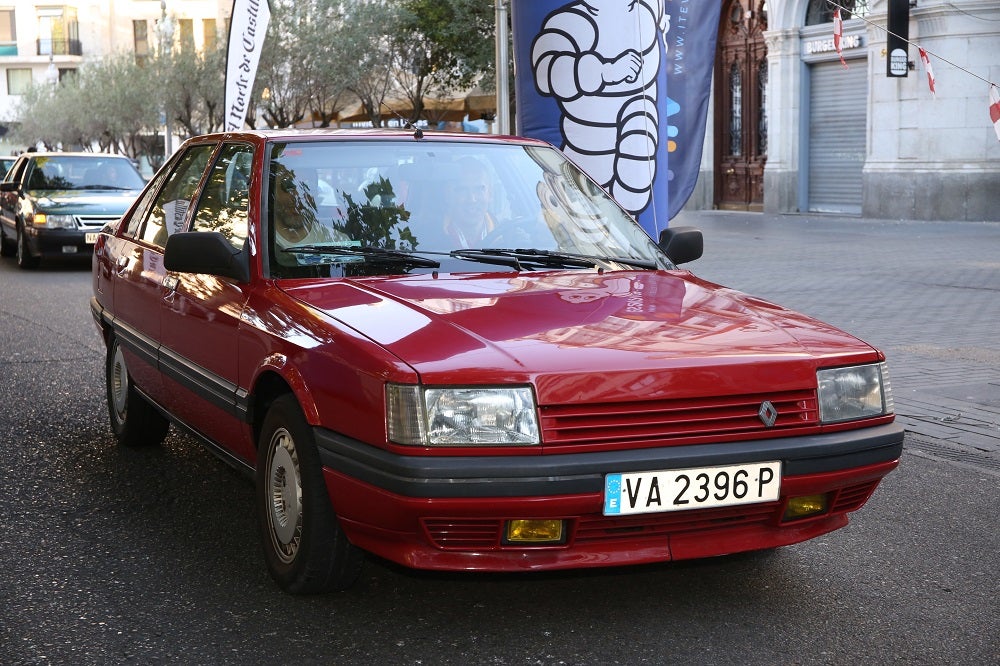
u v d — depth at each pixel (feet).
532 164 16.71
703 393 11.45
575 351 11.52
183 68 116.26
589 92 27.89
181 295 16.03
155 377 17.61
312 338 12.40
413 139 16.34
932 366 27.09
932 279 44.91
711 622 12.35
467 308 12.71
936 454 19.74
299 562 12.68
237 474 18.51
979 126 74.59
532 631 12.09
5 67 240.73
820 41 86.48
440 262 14.57
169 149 122.93
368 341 11.80
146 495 17.31
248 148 16.08
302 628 12.16
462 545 11.34
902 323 33.81
